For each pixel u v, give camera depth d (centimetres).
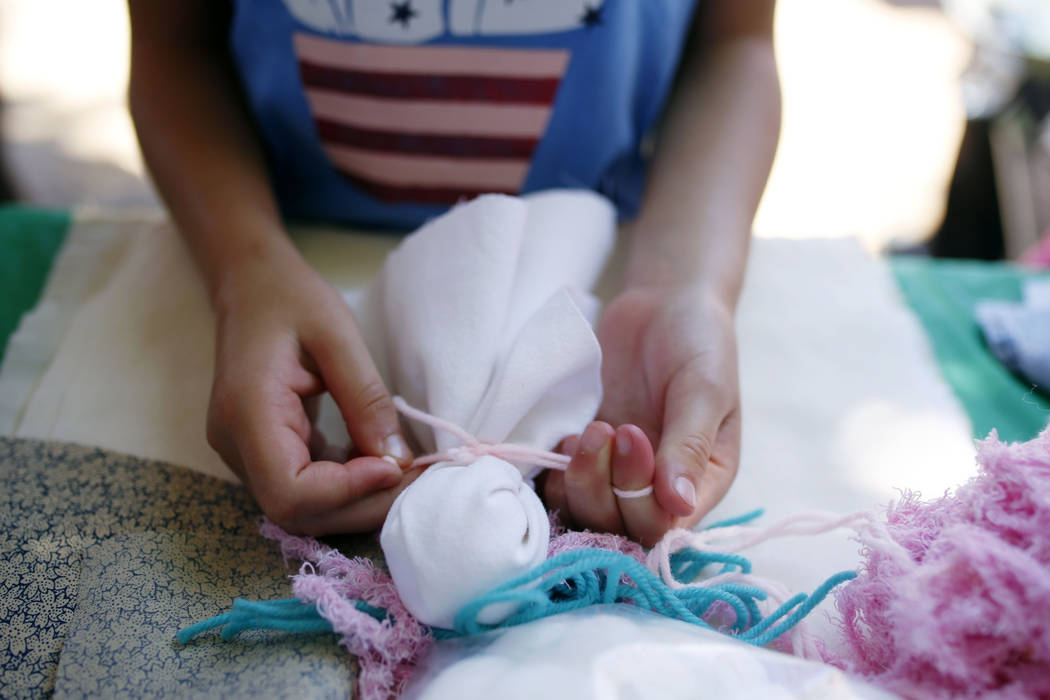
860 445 62
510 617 41
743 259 63
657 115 77
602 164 73
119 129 185
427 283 54
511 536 39
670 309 55
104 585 46
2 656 44
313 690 39
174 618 45
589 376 50
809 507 57
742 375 67
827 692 36
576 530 49
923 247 151
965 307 82
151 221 80
